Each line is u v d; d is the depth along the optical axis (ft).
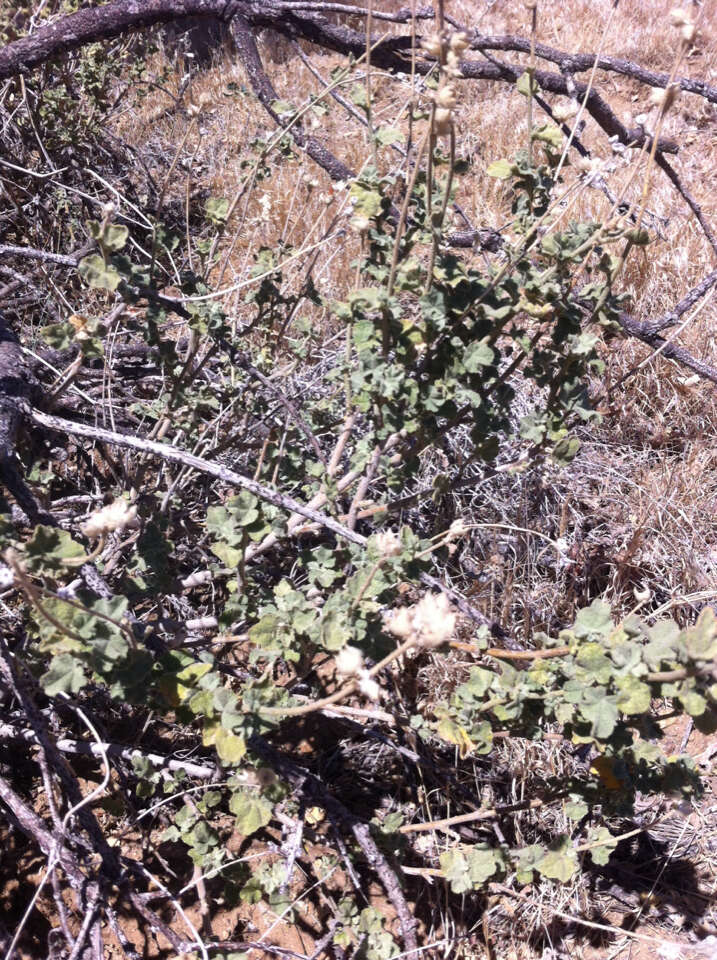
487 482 9.48
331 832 6.84
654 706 8.43
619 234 5.49
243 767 5.51
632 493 9.93
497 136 17.42
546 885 6.84
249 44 8.65
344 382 6.64
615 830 7.45
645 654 4.43
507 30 22.00
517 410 10.04
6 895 6.38
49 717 6.22
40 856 6.53
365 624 5.23
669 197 15.17
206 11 8.54
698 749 8.20
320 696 6.84
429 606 3.58
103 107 13.38
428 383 5.94
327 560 5.80
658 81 9.05
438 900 6.65
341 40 8.68
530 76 5.64
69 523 7.09
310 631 5.20
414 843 6.97
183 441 7.73
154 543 5.69
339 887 6.81
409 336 5.64
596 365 5.80
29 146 13.32
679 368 11.10
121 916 6.39
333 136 16.48
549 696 4.91
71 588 5.36
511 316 5.78
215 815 6.93
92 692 6.97
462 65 9.10
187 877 6.68
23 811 5.26
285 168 15.46
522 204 5.92
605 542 9.47
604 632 4.75
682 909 7.09
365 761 7.57
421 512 9.28
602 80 21.49
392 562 5.10
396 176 6.19
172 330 10.80
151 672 4.86
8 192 12.35
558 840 5.48
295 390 9.32
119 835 6.73
